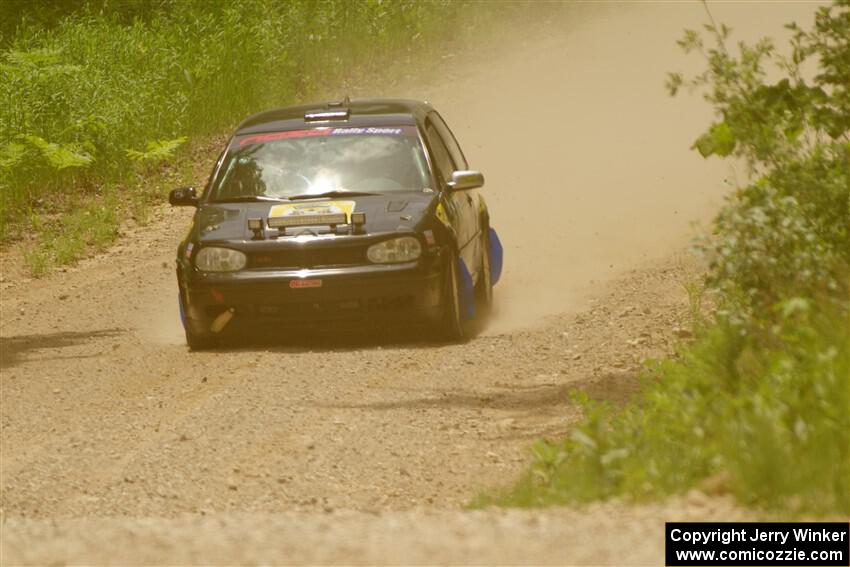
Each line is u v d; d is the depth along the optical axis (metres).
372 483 26.17
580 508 20.33
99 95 78.44
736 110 34.62
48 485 26.77
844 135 35.72
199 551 18.17
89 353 42.34
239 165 43.78
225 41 91.75
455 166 46.56
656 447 23.00
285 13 102.31
